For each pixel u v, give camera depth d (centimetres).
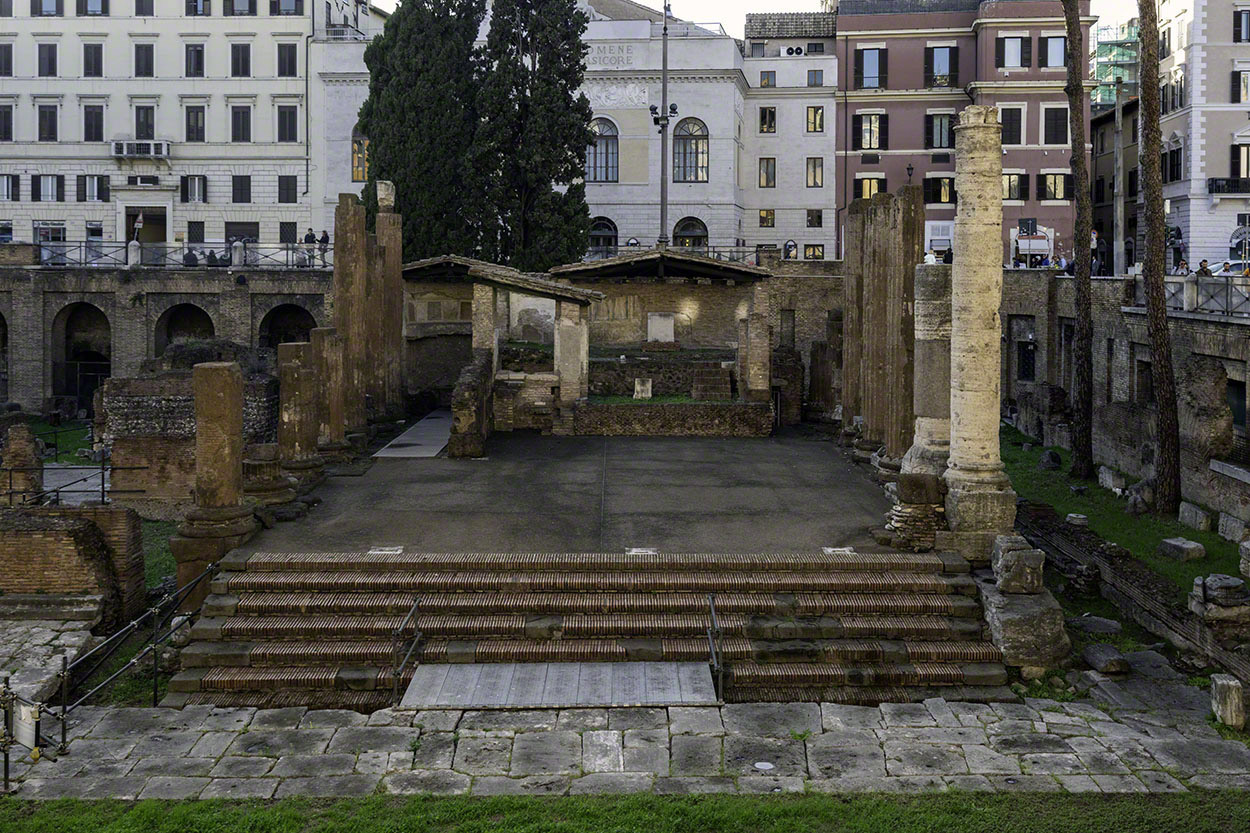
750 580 1966
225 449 2088
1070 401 4103
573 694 1706
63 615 2039
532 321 4597
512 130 5228
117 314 5772
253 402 3756
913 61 6962
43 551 2066
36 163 6925
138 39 6869
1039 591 1909
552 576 1983
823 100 6900
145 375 4194
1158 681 1803
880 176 6956
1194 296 3045
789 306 5253
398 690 1734
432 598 1922
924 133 6931
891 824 1352
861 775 1480
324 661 1805
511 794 1424
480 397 3222
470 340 4475
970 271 2055
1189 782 1458
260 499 2342
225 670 1792
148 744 1580
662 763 1512
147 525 2989
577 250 5350
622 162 6581
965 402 2070
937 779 1466
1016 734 1605
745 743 1570
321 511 2405
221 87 6856
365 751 1547
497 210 5256
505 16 5212
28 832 1340
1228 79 5712
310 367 2656
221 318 5753
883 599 1930
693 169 6606
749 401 3625
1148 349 3378
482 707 1670
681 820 1355
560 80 5288
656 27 6662
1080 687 1786
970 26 6881
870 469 2894
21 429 2938
